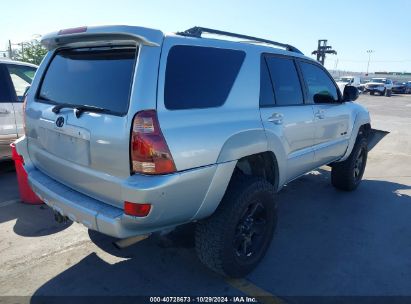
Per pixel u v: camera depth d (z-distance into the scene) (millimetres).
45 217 3914
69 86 2676
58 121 2555
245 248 2855
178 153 2213
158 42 2227
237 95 2748
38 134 2885
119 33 2195
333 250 3400
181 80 2350
